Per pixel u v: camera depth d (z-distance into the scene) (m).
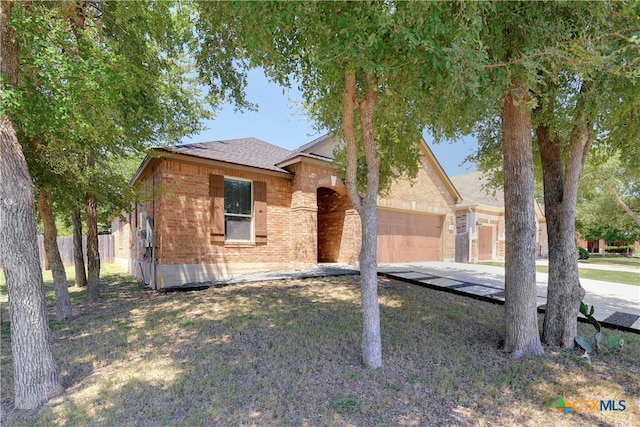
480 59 2.65
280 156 12.44
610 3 2.90
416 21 2.65
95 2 5.35
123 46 5.80
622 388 3.46
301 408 3.04
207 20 4.34
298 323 5.41
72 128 4.25
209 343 4.62
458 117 4.64
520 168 4.32
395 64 3.16
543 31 3.05
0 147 3.16
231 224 10.05
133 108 6.68
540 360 4.10
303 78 4.73
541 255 23.12
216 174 9.59
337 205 13.71
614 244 32.88
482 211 19.06
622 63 2.96
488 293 7.46
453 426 2.82
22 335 3.22
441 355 4.24
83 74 3.49
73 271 14.69
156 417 2.93
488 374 3.73
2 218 3.20
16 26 3.23
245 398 3.21
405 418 2.91
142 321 5.78
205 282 8.76
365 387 3.43
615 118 4.48
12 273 3.23
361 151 6.86
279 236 11.05
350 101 3.92
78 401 3.21
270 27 3.03
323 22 3.10
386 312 6.14
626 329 5.29
